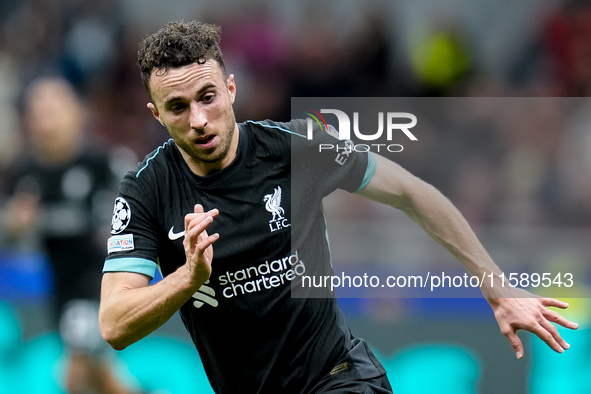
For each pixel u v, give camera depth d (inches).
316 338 459.2
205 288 451.8
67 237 866.1
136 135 1295.5
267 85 1274.6
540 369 812.6
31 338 906.1
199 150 425.4
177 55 415.8
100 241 872.9
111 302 424.8
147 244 443.2
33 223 867.4
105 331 426.3
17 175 887.1
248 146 453.7
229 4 1400.1
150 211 445.1
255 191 450.3
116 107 1326.3
